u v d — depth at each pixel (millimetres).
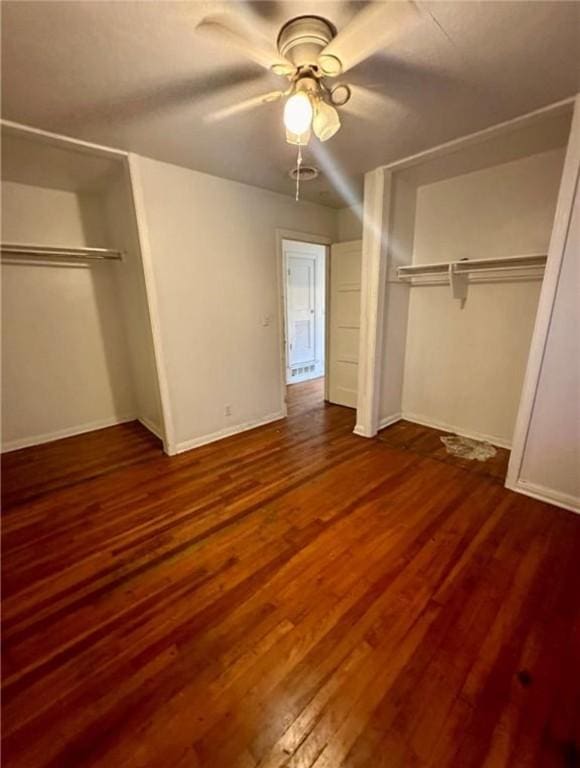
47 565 1828
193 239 2895
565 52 1479
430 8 1237
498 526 2062
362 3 1220
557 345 2100
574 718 1136
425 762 1037
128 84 1660
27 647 1396
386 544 1934
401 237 3248
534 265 2725
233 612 1541
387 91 1762
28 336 3271
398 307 3414
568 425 2139
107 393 3826
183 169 2738
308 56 1366
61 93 1719
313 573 1746
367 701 1194
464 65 1562
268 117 1972
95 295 3613
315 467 2811
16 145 2264
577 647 1362
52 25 1273
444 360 3420
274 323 3699
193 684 1256
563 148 2480
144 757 1059
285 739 1098
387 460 2908
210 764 1040
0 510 2285
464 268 3010
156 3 1200
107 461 2984
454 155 2576
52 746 1086
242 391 3533
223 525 2119
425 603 1566
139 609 1563
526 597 1586
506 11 1254
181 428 3107
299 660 1334
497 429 3166
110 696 1220
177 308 2904
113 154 2416
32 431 3377
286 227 3574
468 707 1171
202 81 1648
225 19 1286
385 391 3531
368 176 2865
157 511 2270
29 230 3162
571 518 2123
